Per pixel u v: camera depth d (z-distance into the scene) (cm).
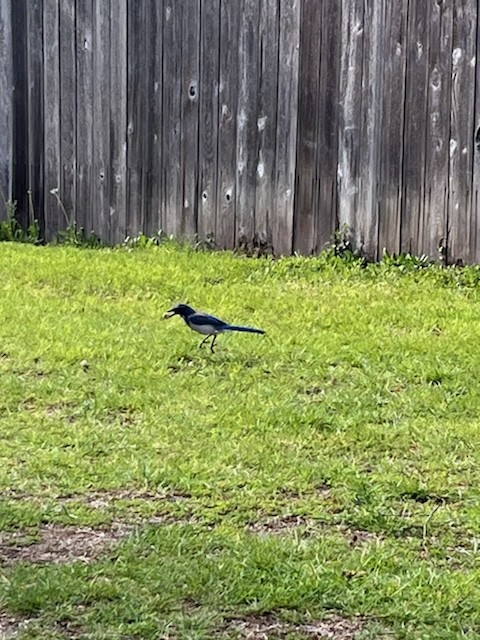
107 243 1187
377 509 507
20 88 1228
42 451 578
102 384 684
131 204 1165
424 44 968
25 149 1235
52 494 525
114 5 1153
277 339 775
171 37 1117
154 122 1139
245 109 1076
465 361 729
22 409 646
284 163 1057
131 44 1145
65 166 1209
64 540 476
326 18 1019
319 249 1043
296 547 462
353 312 854
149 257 1064
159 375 699
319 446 589
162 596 422
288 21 1041
